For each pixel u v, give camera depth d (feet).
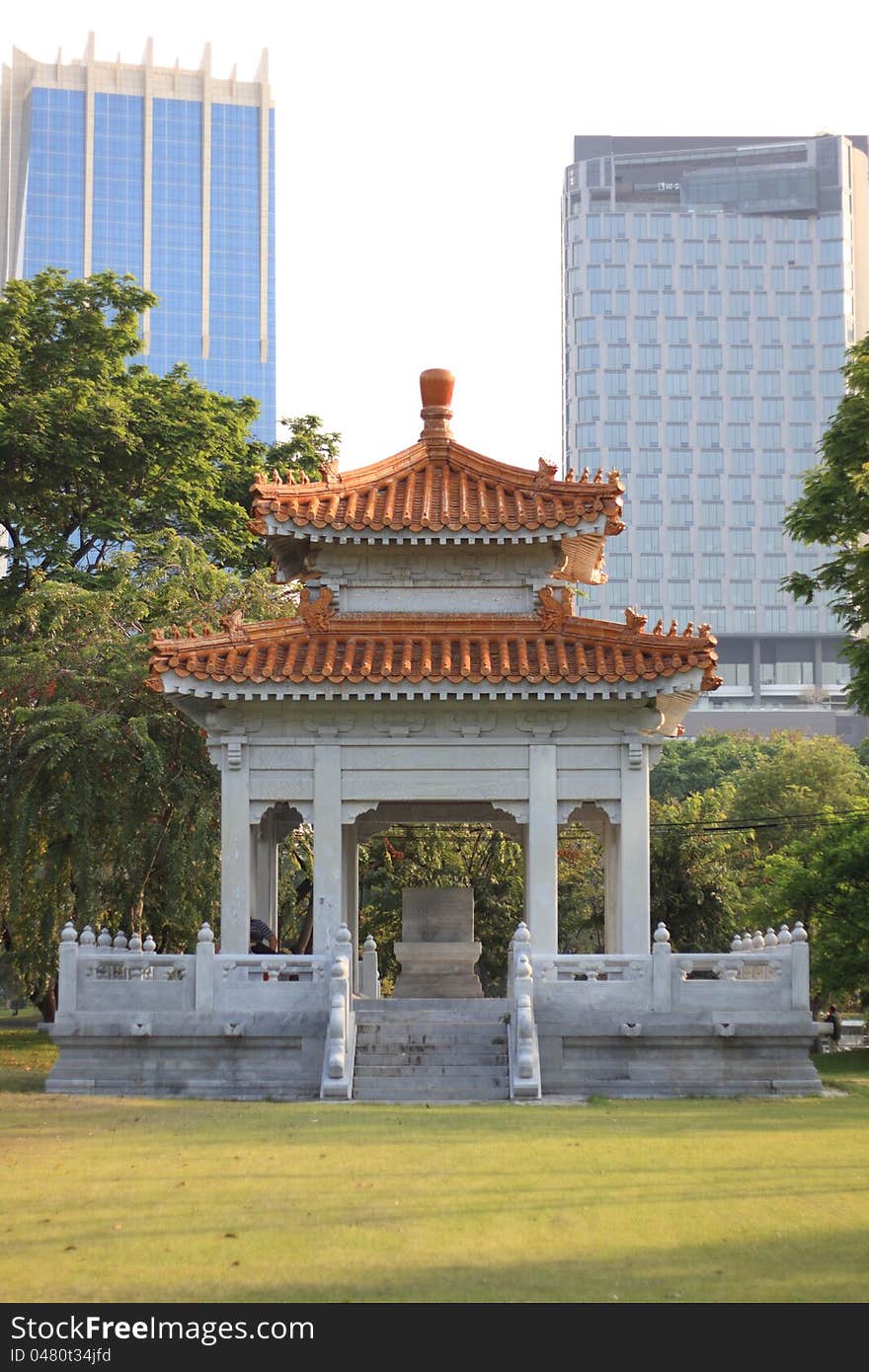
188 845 129.80
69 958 97.35
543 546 111.55
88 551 194.59
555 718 107.04
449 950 122.62
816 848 156.25
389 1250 49.26
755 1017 96.17
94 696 132.26
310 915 167.63
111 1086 95.66
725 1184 60.18
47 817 128.36
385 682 102.68
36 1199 57.21
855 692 135.54
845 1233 51.60
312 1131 75.56
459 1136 73.77
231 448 206.69
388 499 112.98
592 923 231.71
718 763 415.85
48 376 190.60
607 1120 80.59
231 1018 96.17
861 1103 91.09
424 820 126.11
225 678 102.63
